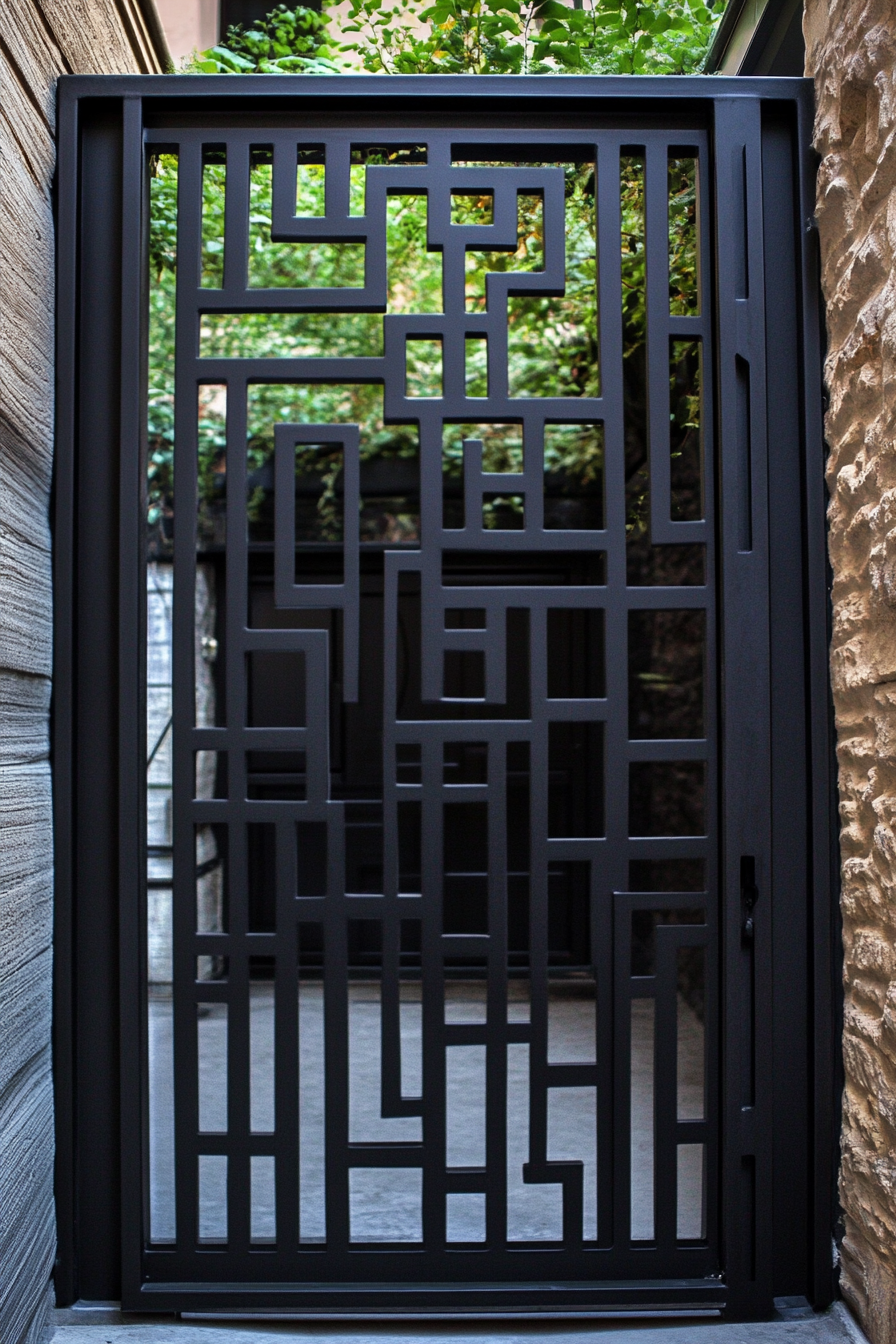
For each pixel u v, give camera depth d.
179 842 1.75
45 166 1.64
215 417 4.36
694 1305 1.71
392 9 2.39
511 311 3.66
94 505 1.74
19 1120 1.47
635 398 3.51
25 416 1.54
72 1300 1.66
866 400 1.55
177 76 1.73
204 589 4.39
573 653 4.53
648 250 1.80
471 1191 1.73
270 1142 1.73
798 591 1.76
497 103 1.76
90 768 1.72
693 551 3.56
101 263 1.76
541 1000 1.75
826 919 1.70
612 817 1.76
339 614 4.58
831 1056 1.69
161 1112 2.88
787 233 1.79
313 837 4.55
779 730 1.75
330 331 4.36
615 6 2.20
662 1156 1.73
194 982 1.74
